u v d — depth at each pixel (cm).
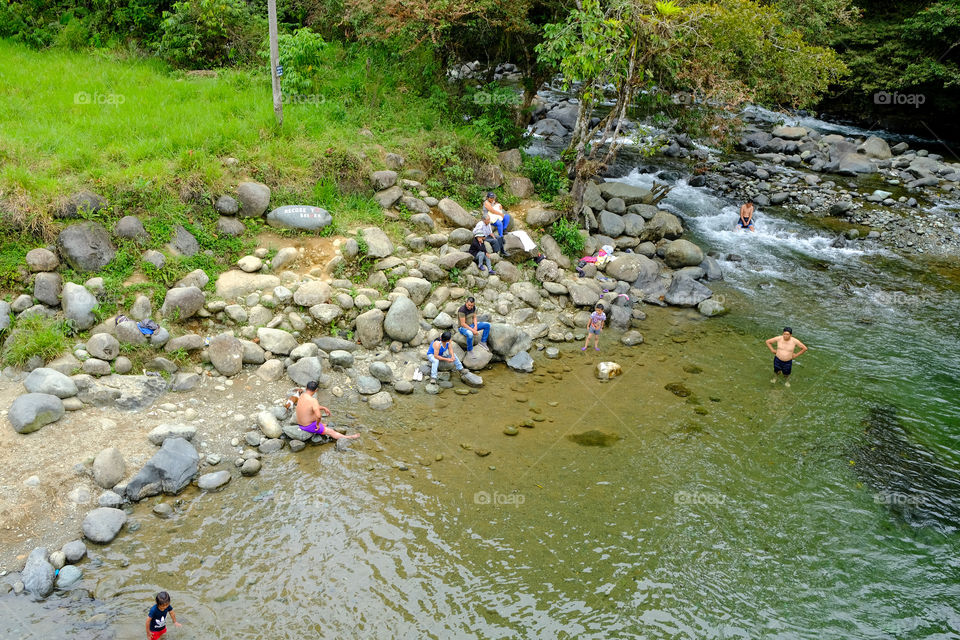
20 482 806
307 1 2078
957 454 1045
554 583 775
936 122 2988
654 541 845
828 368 1279
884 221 2045
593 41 1391
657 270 1594
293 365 1090
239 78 1747
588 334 1321
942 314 1526
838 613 758
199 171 1267
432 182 1549
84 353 992
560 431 1048
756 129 2823
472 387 1153
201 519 819
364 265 1290
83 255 1075
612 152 1609
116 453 861
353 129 1596
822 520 898
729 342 1365
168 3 1980
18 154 1196
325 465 931
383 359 1170
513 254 1477
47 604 686
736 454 1019
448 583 763
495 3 1631
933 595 787
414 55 1877
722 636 721
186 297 1087
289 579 748
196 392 1022
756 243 1877
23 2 1945
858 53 2895
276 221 1302
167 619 670
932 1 2736
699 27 1477
